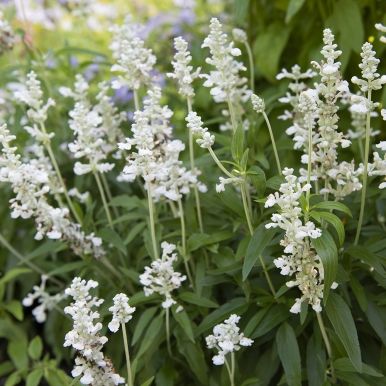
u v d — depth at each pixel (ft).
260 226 2.79
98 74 4.57
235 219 3.24
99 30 5.82
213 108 4.24
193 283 3.25
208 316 3.06
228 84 3.09
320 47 3.92
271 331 3.12
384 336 2.97
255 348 3.18
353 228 3.19
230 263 3.11
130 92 4.10
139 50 3.20
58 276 3.93
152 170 2.87
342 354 2.91
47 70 4.10
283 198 2.68
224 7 5.30
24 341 3.69
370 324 3.06
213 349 3.10
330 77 2.80
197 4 5.56
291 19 4.05
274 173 3.49
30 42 4.01
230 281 3.15
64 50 3.89
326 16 3.98
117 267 3.53
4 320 3.70
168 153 3.05
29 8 5.28
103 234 3.27
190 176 3.10
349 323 2.77
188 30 5.05
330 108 2.87
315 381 2.95
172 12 5.65
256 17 4.18
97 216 3.56
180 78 3.07
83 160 3.92
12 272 3.63
